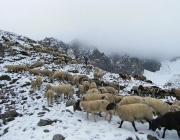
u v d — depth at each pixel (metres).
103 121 9.21
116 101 11.18
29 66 22.62
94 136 7.63
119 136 7.62
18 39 39.62
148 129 8.66
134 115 8.30
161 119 8.11
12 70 19.02
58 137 7.46
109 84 16.70
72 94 12.81
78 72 23.36
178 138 8.11
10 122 9.45
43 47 38.22
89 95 10.48
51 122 8.88
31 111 10.70
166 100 14.95
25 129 8.48
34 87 14.46
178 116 7.80
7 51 27.55
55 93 13.59
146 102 9.43
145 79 27.58
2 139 7.83
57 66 24.59
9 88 14.30
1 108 11.18
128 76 23.27
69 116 9.70
